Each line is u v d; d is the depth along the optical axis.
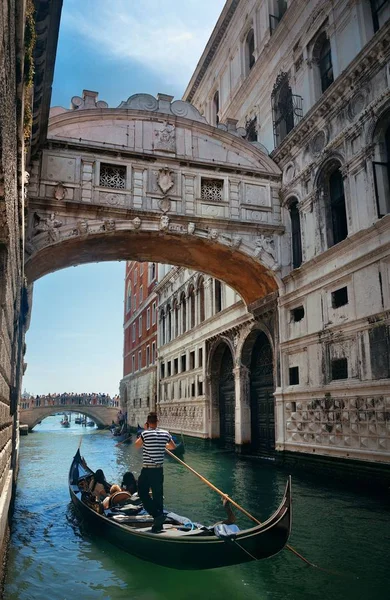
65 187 13.26
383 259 10.59
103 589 5.57
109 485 9.42
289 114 15.85
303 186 14.38
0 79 2.73
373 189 11.13
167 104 15.06
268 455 16.94
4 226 3.98
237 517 8.59
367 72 11.52
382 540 7.10
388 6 11.76
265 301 15.97
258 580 5.70
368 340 10.94
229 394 20.58
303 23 14.80
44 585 5.71
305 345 13.59
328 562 6.24
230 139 15.28
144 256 15.78
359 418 11.08
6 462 6.51
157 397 30.47
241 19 19.91
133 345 40.25
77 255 14.70
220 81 22.22
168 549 5.87
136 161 14.15
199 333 23.27
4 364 5.29
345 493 10.55
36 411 42.19
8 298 5.18
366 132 11.49
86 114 13.72
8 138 3.45
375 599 5.13
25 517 9.05
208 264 16.27
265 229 15.15
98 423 46.97
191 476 13.26
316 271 13.30
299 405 13.66
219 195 15.03
